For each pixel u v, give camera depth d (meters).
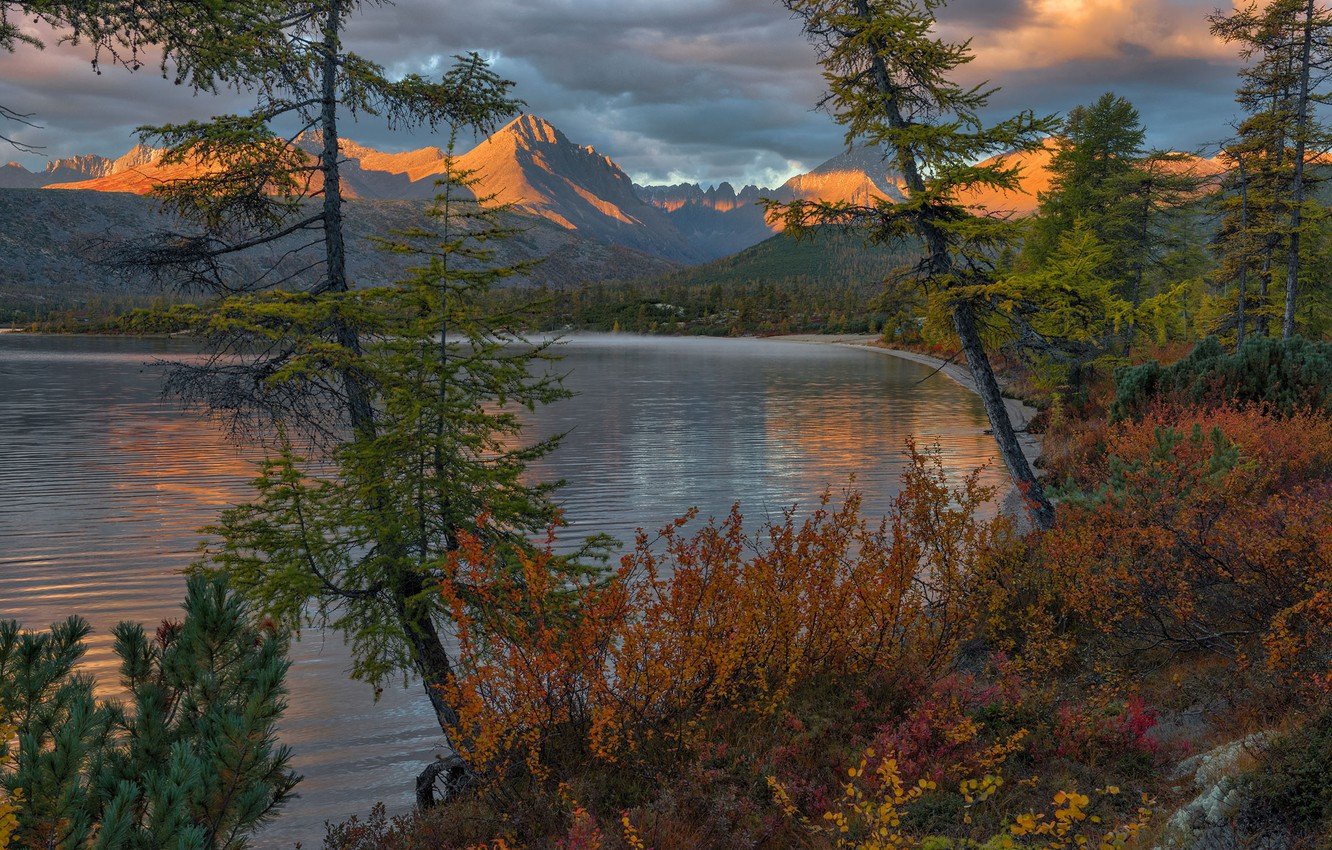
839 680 7.12
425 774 8.58
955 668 8.43
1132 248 37.62
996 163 13.40
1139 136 37.56
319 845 8.09
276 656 5.00
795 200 14.51
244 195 9.22
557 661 5.93
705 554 6.93
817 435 37.97
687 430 39.91
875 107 14.76
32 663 4.50
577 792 5.42
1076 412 33.91
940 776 5.25
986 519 18.92
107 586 16.53
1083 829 4.52
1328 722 4.25
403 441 8.34
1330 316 38.56
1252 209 34.41
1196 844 3.90
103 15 5.94
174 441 36.00
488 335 8.98
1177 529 8.70
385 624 8.65
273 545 8.57
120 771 4.32
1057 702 6.66
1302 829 3.65
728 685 6.62
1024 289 14.39
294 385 8.55
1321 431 14.98
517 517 9.34
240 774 4.42
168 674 4.88
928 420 43.53
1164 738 6.02
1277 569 7.33
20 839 3.73
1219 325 41.16
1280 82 31.42
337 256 9.40
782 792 4.99
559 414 46.84
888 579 7.77
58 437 37.34
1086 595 8.59
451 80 9.73
